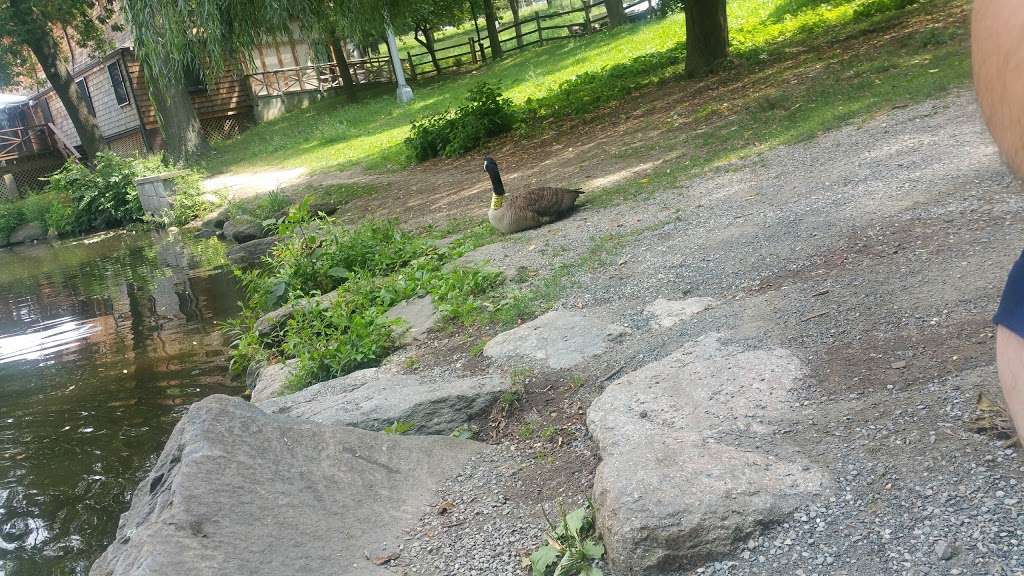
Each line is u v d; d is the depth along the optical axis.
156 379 7.60
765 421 3.21
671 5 27.05
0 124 41.03
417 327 6.29
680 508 2.66
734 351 3.94
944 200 5.39
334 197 15.41
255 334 7.35
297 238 9.63
